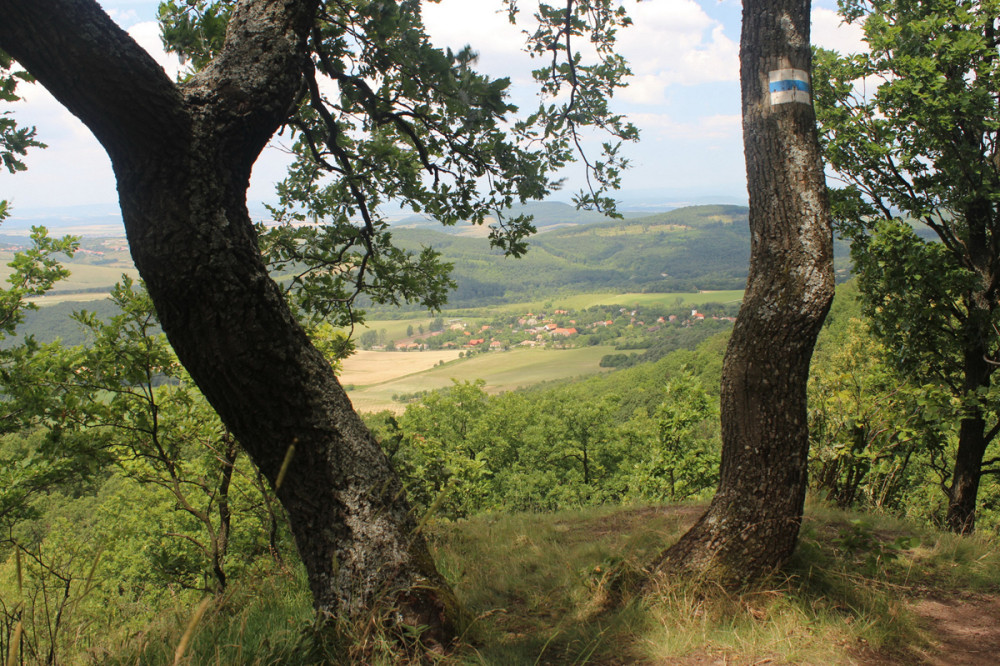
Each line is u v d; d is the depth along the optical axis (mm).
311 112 4621
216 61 2410
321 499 2521
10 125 3029
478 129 4004
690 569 3275
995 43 8156
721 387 3379
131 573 12141
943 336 8992
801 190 3143
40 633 2291
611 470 21516
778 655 2641
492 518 6902
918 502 9922
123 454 6055
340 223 5457
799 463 3211
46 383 5566
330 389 2557
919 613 3227
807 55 3230
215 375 2340
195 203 2203
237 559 8242
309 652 2408
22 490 6082
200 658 2352
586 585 3559
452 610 2592
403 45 3746
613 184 4367
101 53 1978
